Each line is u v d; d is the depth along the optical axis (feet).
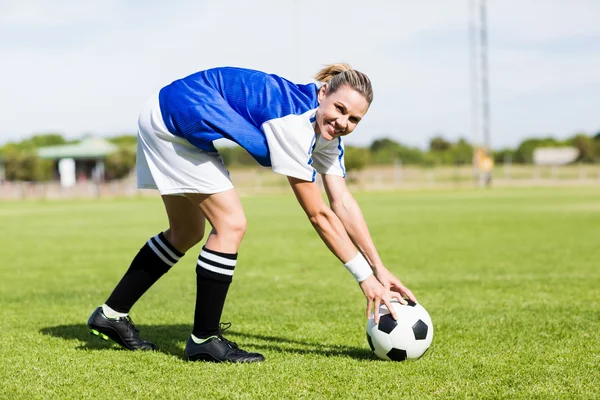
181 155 11.41
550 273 25.21
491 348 13.07
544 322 15.78
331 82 10.85
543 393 9.92
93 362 11.93
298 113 11.09
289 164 10.80
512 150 200.85
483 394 9.88
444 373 11.09
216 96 11.28
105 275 26.68
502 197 92.84
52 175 184.65
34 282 24.67
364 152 163.02
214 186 11.34
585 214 57.93
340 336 14.46
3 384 10.52
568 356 12.32
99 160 189.67
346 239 11.30
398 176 155.74
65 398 9.80
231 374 11.01
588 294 20.20
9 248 37.60
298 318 16.71
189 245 12.87
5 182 159.33
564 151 216.54
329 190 12.07
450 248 34.53
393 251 33.37
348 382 10.55
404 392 10.01
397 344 11.81
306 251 34.45
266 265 28.94
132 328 12.96
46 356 12.40
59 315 17.39
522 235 40.73
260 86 11.39
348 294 21.03
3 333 14.71
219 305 11.79
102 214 71.00
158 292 21.91
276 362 11.85
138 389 10.18
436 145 222.69
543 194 99.91
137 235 45.60
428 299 19.69
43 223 58.18
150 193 140.87
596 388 10.15
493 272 25.73
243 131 10.97
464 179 162.40
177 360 12.05
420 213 62.64
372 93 10.78
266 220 57.47
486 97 138.92
